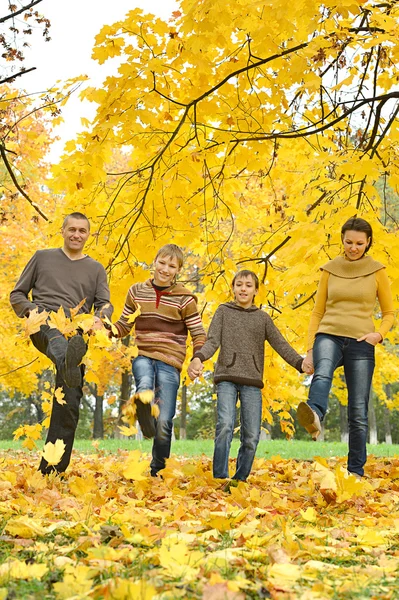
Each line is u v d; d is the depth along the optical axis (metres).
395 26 4.73
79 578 2.06
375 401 37.19
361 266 5.07
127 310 5.30
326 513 3.84
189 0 4.78
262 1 4.59
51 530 2.89
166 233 6.36
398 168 6.23
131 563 2.41
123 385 18.67
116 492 4.39
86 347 4.12
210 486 4.91
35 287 4.79
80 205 6.26
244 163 6.23
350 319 4.98
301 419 4.40
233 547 2.73
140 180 6.20
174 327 5.25
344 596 2.08
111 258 6.23
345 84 4.93
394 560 2.59
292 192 6.50
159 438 5.15
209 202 6.47
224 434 5.10
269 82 5.57
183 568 2.24
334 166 5.83
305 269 5.56
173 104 5.85
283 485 5.29
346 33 4.72
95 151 5.34
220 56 5.54
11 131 7.12
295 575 2.26
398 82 6.21
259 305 7.20
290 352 5.18
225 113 5.84
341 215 5.49
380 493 4.84
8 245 14.28
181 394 26.81
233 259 7.19
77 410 4.70
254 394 5.18
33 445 4.91
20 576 2.15
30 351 14.54
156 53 5.17
